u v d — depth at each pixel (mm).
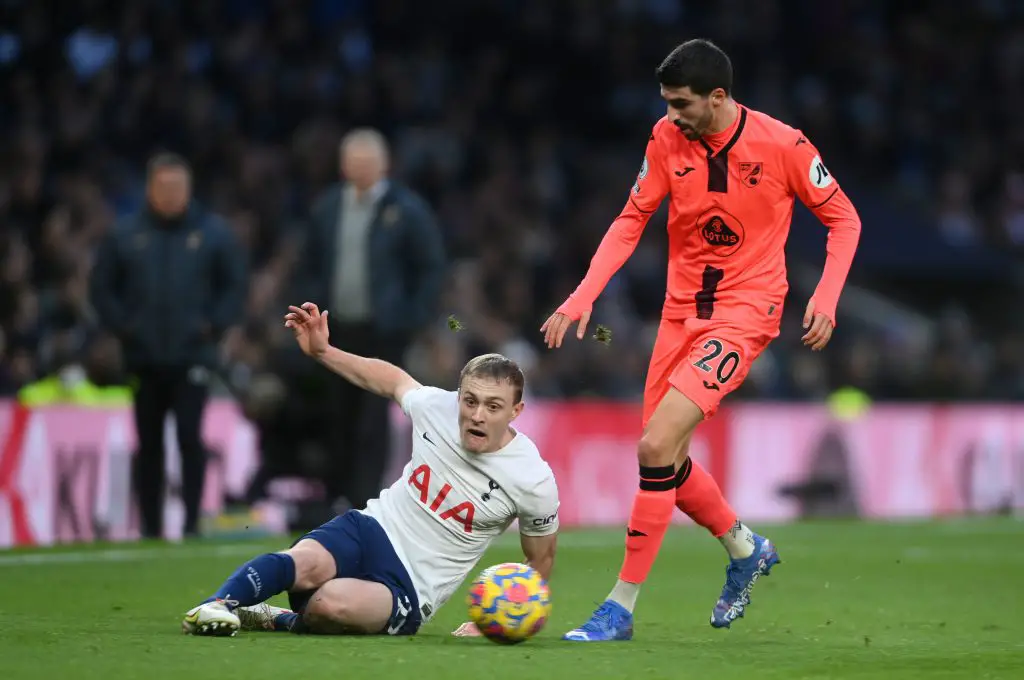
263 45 67188
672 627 22859
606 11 78812
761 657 18141
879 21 88438
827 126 81188
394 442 43406
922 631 22906
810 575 32219
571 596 27125
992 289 78125
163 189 36281
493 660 16922
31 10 63406
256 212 59188
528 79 76875
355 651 17281
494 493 19844
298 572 19094
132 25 64438
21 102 61062
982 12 89438
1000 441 55594
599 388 54438
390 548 19781
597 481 47125
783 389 58156
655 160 21234
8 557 32250
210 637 18344
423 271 37312
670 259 21609
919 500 53719
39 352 43031
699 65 20297
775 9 83750
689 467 21203
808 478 51375
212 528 39906
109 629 19672
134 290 36438
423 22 75188
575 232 67125
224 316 37250
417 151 66125
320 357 20812
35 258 52406
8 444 36594
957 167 83625
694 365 20328
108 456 38625
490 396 19312
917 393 60000
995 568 34438
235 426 40531
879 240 76562
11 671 15484
